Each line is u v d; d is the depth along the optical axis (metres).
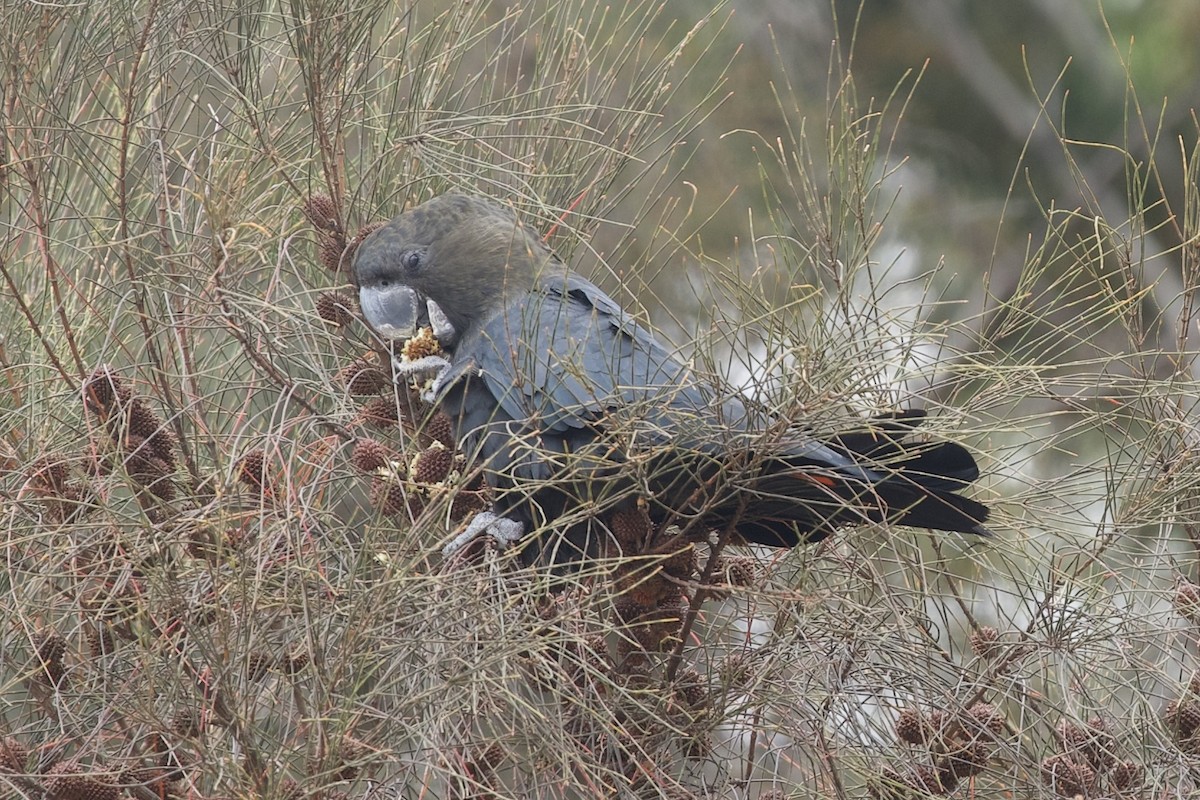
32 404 6.65
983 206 17.95
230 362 7.46
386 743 5.83
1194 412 7.09
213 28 7.38
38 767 6.08
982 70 18.50
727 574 7.14
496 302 8.17
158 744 6.24
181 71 7.59
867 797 6.84
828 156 6.57
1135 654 6.86
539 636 5.90
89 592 6.14
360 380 7.62
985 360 6.79
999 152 18.50
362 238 8.15
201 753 5.62
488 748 5.94
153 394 7.11
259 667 5.93
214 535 6.04
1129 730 6.83
